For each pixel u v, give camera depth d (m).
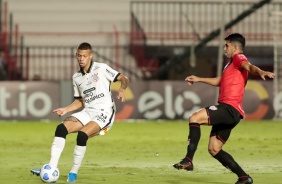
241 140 53.03
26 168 37.19
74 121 31.34
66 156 43.19
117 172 35.25
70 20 85.94
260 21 84.81
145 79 80.69
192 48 75.38
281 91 73.38
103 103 31.56
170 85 72.19
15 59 80.50
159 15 86.38
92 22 86.00
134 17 85.31
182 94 72.25
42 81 71.88
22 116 71.75
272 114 73.19
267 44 83.44
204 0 86.12
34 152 45.72
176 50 81.81
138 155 43.72
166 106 72.19
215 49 80.19
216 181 31.78
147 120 72.12
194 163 39.22
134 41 82.94
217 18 85.44
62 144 30.89
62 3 85.94
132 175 34.03
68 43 84.75
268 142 51.59
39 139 54.62
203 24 85.38
